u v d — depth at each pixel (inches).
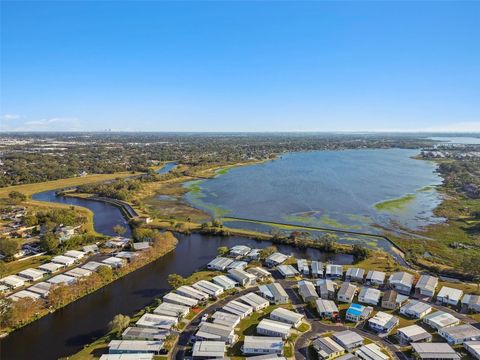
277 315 3710.6
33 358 3218.5
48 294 4077.3
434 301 4148.6
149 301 4207.7
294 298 4215.1
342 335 3380.9
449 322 3602.4
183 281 4456.2
